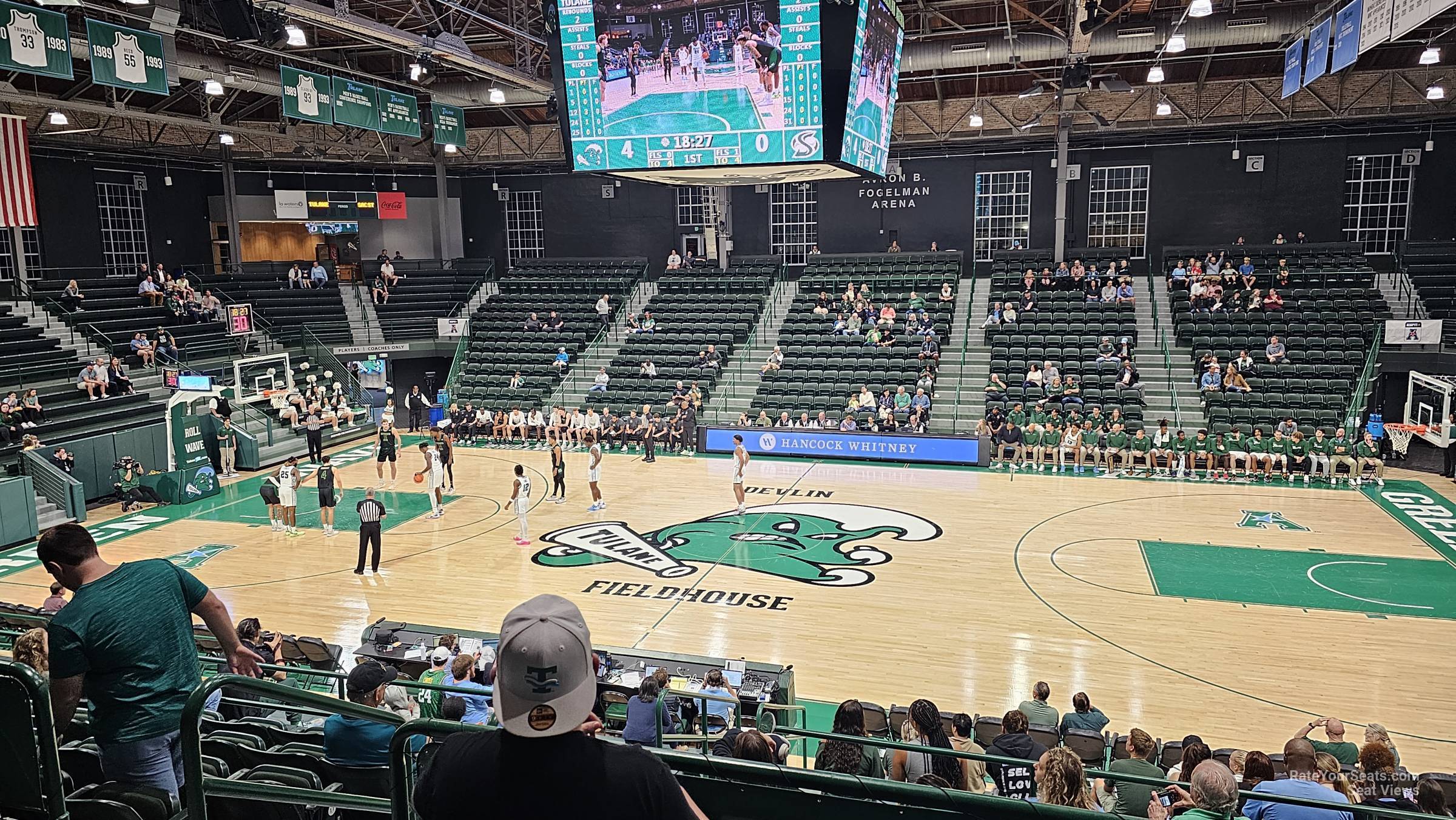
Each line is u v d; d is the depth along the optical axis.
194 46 23.03
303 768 5.23
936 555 15.52
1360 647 11.62
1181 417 22.78
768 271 31.91
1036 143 30.16
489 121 33.56
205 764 4.41
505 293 33.06
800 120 15.16
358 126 20.28
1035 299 27.20
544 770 1.73
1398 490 19.61
